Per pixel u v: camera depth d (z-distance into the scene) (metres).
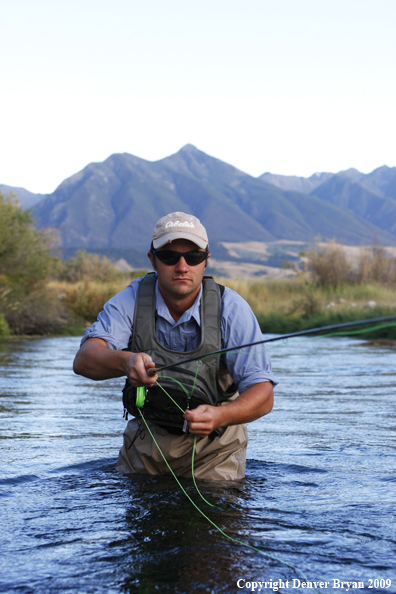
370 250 24.59
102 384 6.35
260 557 1.68
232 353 2.61
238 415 2.42
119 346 2.62
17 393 5.57
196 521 2.00
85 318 21.36
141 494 2.35
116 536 1.85
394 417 4.28
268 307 22.23
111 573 1.57
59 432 3.69
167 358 2.53
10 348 11.66
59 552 1.72
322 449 3.23
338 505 2.20
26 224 18.20
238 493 2.37
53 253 23.77
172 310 2.62
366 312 16.12
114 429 3.79
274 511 2.12
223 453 2.64
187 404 2.49
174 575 1.56
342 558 1.68
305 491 2.41
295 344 13.55
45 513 2.09
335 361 9.16
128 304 2.67
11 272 17.08
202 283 2.69
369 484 2.51
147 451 2.64
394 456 3.06
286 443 3.39
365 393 5.60
